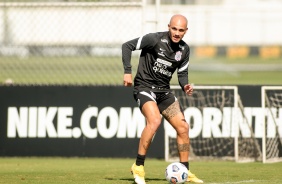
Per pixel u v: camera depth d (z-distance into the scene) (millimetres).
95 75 53000
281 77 70750
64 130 35250
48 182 24922
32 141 35375
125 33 38531
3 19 45406
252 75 73688
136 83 24469
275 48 99875
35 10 41188
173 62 24078
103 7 37156
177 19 23547
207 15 93250
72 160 34531
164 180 25672
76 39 40875
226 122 34812
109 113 35062
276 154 34688
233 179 25938
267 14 102312
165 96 24453
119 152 35031
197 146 34969
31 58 55750
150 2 72438
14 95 35438
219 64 87812
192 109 35062
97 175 27328
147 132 23641
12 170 29625
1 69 53188
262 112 34562
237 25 101000
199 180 24703
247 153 34812
